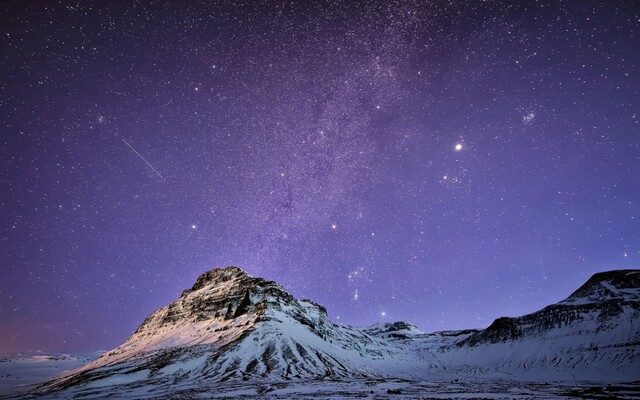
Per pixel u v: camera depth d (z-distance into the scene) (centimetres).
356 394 5578
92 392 7169
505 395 5088
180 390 6838
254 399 4916
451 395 5241
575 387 6669
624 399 4266
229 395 5672
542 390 6016
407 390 6338
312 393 5806
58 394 7288
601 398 4412
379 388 6719
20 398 6888
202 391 6481
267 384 7450
